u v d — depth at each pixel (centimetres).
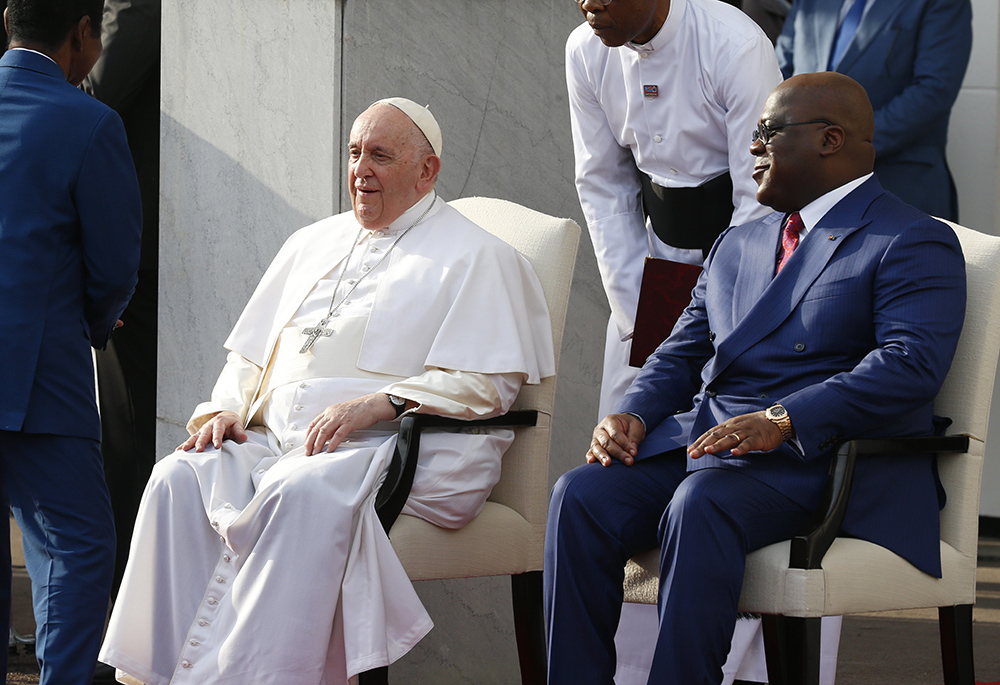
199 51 1569
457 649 1484
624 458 1047
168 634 1130
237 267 1541
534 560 1230
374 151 1269
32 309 1036
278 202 1505
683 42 1267
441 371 1189
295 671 1032
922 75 1817
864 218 1004
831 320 990
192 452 1189
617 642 1275
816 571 922
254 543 1085
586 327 1598
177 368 1591
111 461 1677
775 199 1043
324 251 1334
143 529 1143
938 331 948
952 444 1009
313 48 1470
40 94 1062
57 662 1024
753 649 1262
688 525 940
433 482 1134
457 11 1517
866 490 973
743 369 1027
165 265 1602
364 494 1085
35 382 1038
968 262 1044
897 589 969
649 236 1372
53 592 1037
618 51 1317
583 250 1602
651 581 1054
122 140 1076
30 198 1041
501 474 1243
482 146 1548
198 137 1573
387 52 1479
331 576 1055
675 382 1102
